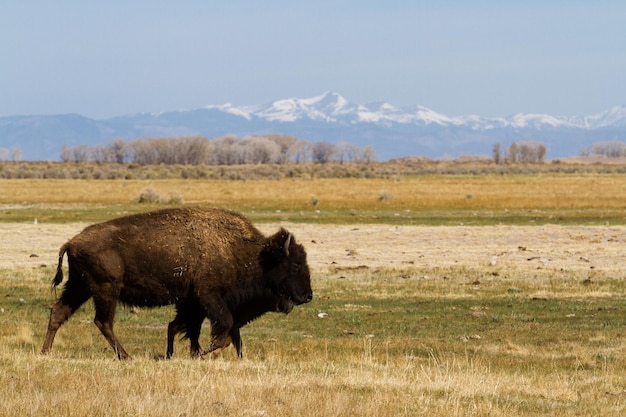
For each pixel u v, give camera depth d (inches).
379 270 3981.3
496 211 7701.8
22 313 2733.8
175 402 1298.0
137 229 1852.9
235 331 1966.0
